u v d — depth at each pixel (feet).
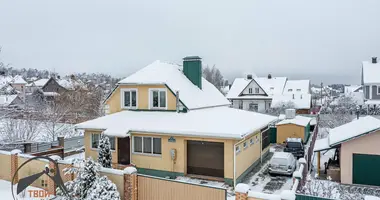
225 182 52.19
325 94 243.81
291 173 58.44
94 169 37.93
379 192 50.85
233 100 189.57
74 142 81.61
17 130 82.64
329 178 57.06
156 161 58.18
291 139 81.00
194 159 56.54
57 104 124.16
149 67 78.54
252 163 64.18
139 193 38.27
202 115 63.57
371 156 55.36
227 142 51.78
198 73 80.53
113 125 61.52
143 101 69.77
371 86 153.99
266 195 30.19
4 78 154.40
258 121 66.44
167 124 58.18
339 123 120.37
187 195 35.06
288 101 164.66
